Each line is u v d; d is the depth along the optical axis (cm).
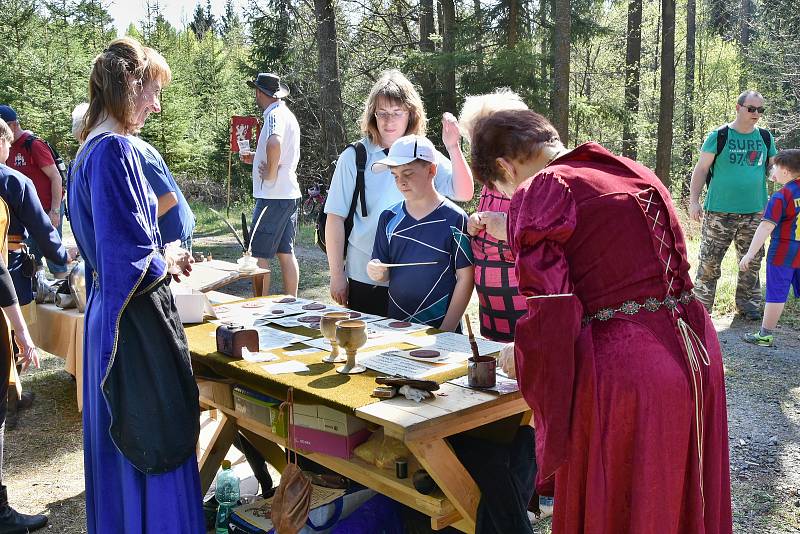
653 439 187
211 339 289
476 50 1817
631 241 192
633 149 2391
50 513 339
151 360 239
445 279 317
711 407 200
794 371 514
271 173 615
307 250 1102
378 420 203
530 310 188
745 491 340
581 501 194
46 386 512
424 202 318
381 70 2077
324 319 258
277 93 625
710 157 637
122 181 235
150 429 238
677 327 195
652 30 3341
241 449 331
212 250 1077
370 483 241
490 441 243
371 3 2109
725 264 881
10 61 1862
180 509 249
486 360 225
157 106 261
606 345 191
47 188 661
